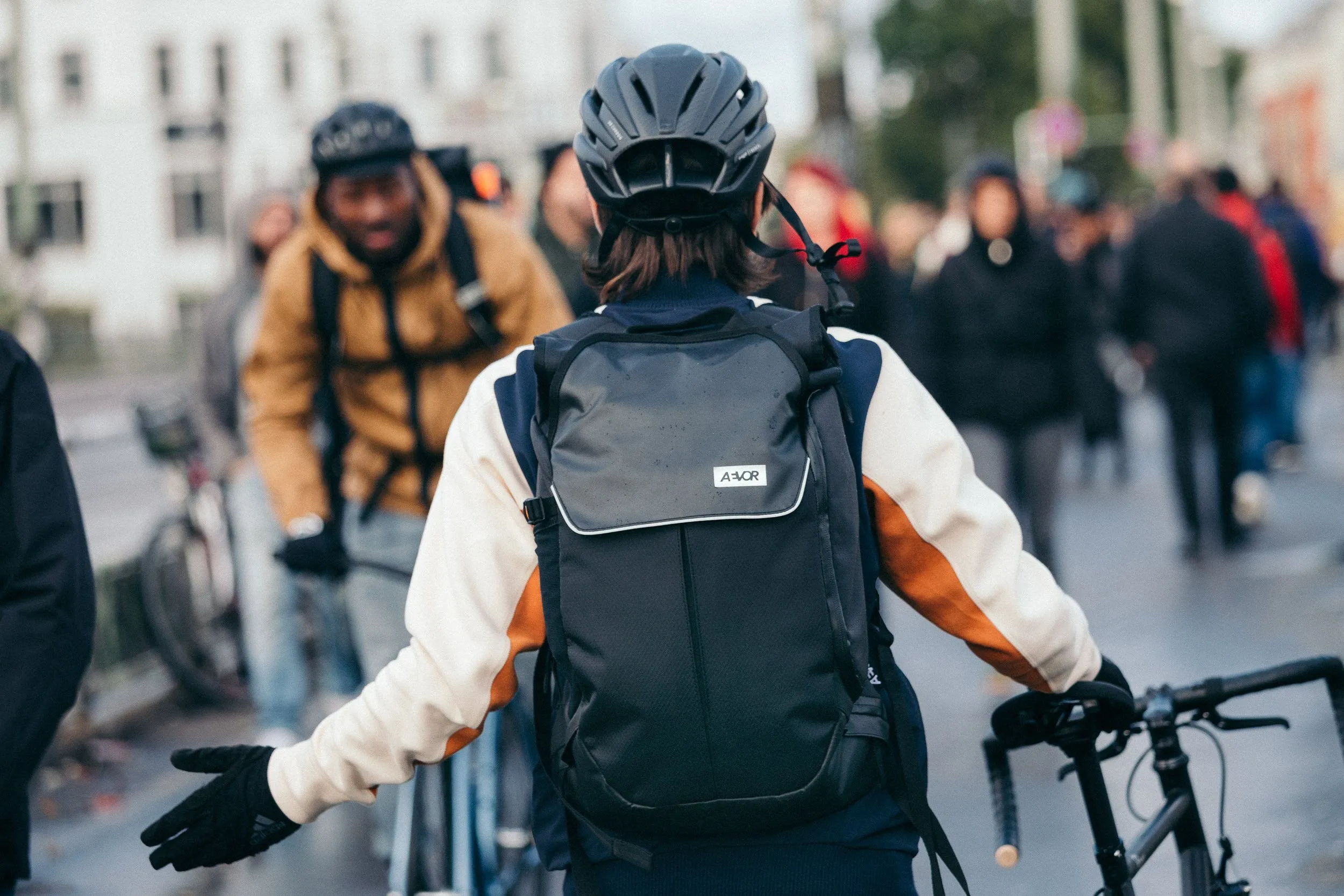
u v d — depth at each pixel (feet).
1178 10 335.26
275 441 16.72
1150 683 26.63
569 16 232.73
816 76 54.08
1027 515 29.12
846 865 8.22
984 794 21.71
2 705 10.68
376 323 16.16
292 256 16.44
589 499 8.01
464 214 16.43
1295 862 18.21
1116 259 55.21
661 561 7.91
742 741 7.86
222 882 20.34
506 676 8.38
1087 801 10.51
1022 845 19.58
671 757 7.88
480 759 15.66
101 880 20.54
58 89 232.73
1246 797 20.49
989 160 28.22
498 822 16.14
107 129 232.32
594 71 242.17
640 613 7.89
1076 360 28.50
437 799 15.07
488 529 8.41
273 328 16.61
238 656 29.84
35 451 11.04
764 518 7.93
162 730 28.45
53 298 232.12
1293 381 51.67
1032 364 28.37
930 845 8.25
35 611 10.85
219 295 25.18
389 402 16.38
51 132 232.32
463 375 16.46
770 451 8.04
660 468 8.00
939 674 28.89
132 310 232.94
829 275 9.15
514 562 8.41
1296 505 45.06
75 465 51.78
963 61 322.55
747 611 7.89
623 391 8.22
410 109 229.45
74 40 232.12
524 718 16.30
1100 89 303.48
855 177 54.39
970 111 323.37
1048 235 28.50
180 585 28.99
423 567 8.50
